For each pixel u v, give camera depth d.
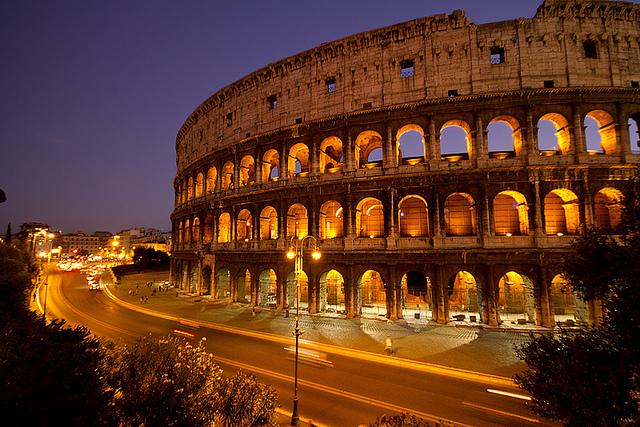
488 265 38.28
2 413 8.38
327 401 21.55
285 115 52.03
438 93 42.44
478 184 39.69
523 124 39.69
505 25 41.41
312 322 41.72
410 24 44.12
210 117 66.25
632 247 13.92
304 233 52.34
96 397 10.12
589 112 39.16
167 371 13.88
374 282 52.25
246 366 27.66
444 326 38.34
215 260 58.38
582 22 40.34
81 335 13.06
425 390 23.14
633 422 11.73
